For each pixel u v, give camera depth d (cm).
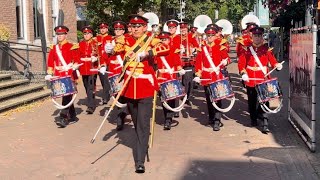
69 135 935
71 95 998
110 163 747
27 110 1220
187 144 858
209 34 980
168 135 930
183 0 2467
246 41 1015
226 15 3597
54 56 1019
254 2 2697
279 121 1041
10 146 852
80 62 1136
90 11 2139
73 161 759
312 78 771
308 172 688
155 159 764
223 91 928
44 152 812
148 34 758
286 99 1348
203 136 919
